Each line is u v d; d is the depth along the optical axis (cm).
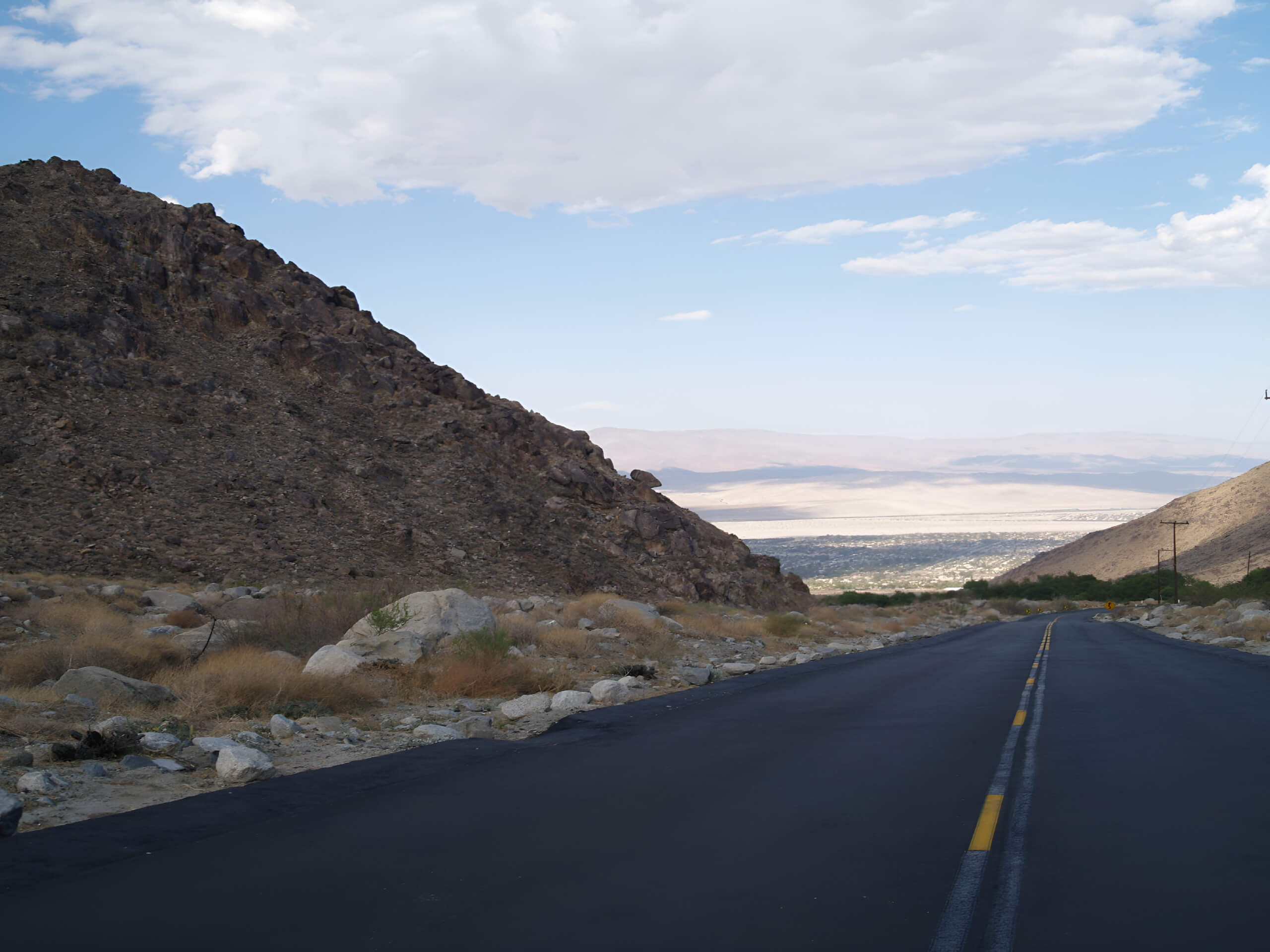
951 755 1068
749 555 6869
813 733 1262
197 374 5431
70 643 1681
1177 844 665
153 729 1168
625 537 6075
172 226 6341
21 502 3866
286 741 1172
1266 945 475
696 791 885
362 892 585
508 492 5912
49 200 6178
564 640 2377
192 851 681
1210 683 1825
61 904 562
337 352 6238
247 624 2183
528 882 604
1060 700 1602
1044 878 597
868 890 578
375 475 5381
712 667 2353
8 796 721
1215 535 15512
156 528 4059
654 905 554
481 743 1185
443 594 2194
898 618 6575
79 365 4928
